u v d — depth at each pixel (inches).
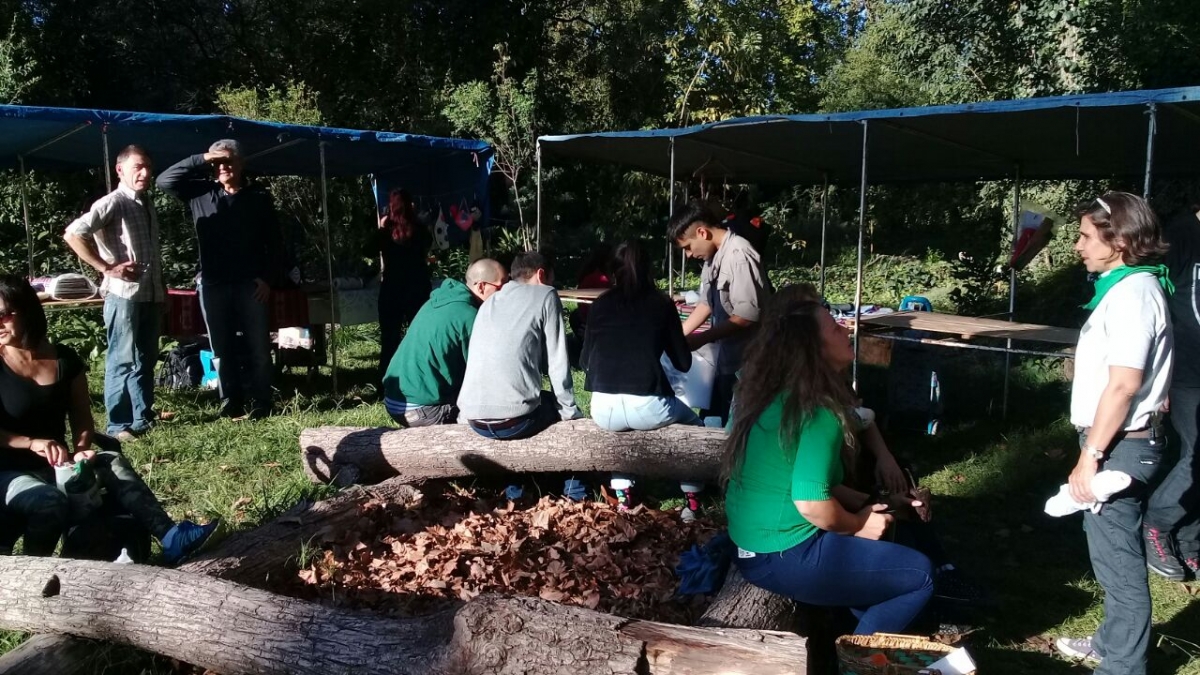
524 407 190.1
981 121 225.6
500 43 669.9
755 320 207.3
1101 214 119.9
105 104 674.8
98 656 127.3
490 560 167.6
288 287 311.4
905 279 522.3
